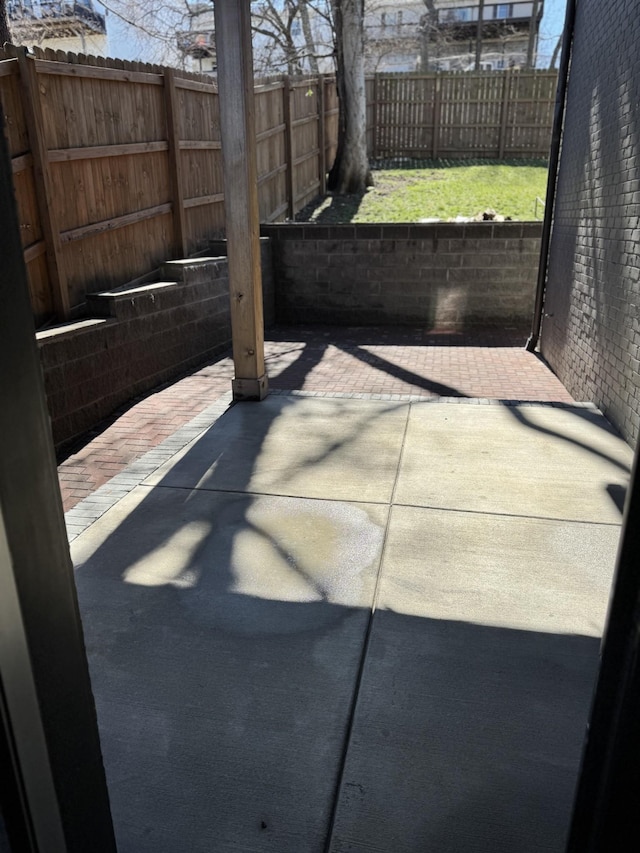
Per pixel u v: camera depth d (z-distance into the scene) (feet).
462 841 4.76
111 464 13.34
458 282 27.55
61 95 16.29
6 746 2.68
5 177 2.48
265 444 12.80
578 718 5.90
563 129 20.06
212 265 22.74
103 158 18.21
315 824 4.93
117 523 9.77
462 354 23.24
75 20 52.29
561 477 11.09
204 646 7.00
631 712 2.46
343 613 7.51
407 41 68.08
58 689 2.97
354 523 9.61
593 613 7.44
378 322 28.73
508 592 7.86
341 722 5.90
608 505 10.07
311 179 38.06
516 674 6.47
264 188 30.83
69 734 3.09
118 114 19.02
